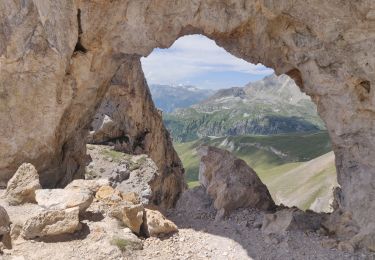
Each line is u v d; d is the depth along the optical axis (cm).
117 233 1498
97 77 2097
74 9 1780
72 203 1536
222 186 1981
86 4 1789
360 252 1524
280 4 1681
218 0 1742
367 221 1588
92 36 1875
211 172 2109
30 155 2023
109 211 1625
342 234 1658
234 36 1919
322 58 1716
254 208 1972
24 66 1881
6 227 1406
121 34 1877
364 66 1583
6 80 1908
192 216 1952
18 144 1988
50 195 1619
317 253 1520
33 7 1820
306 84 1848
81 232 1487
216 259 1485
